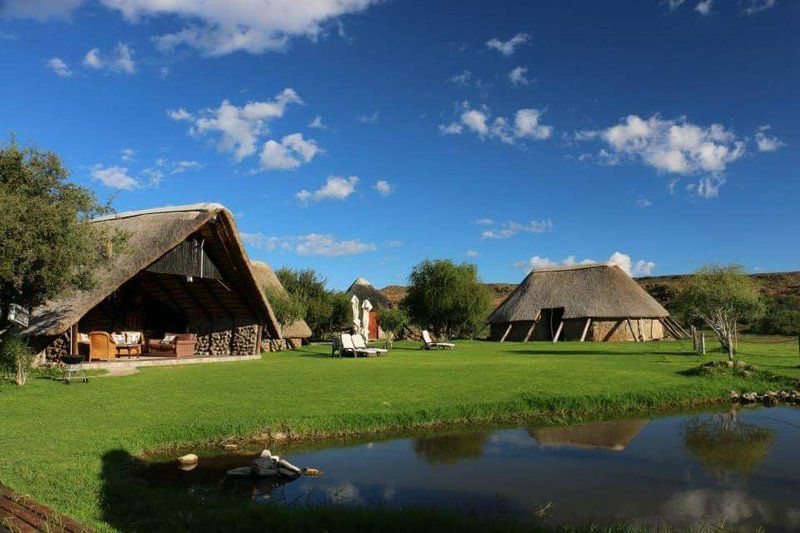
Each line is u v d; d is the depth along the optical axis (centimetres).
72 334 1922
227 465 910
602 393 1445
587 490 806
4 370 1530
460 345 3850
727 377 1703
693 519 698
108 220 2498
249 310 2627
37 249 1384
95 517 625
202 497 729
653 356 2583
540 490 808
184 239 2223
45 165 1534
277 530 577
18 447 870
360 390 1445
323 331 4984
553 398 1377
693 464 945
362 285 5672
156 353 2569
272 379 1645
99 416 1108
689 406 1475
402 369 1930
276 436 1085
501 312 5003
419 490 805
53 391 1383
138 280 2697
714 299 2516
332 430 1127
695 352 2811
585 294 4684
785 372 1789
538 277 5100
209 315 2784
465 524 602
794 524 681
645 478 864
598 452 1016
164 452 981
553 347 3522
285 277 4903
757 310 2528
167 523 608
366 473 888
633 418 1321
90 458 840
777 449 1042
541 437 1130
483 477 866
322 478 860
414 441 1090
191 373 1797
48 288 1465
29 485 705
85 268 1652
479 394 1400
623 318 4484
